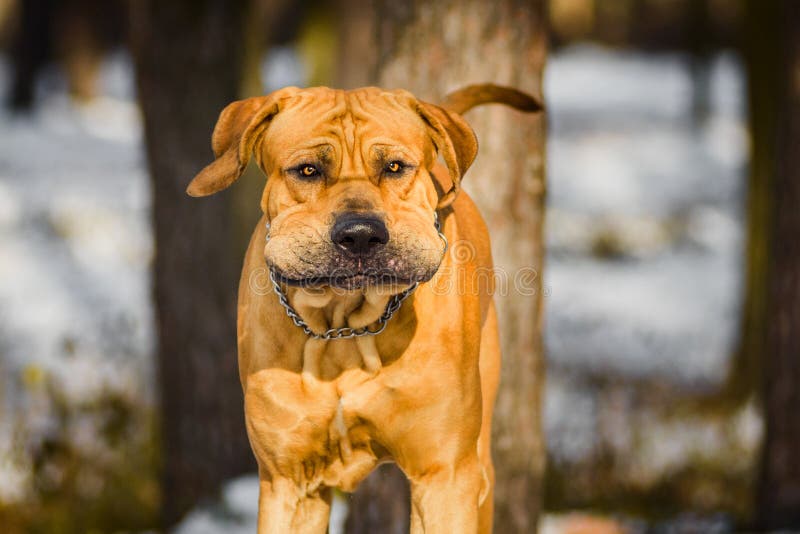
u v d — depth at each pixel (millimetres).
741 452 11047
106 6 42312
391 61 6055
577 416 11594
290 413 3934
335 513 7398
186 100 9180
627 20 60438
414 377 3916
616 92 46500
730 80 47594
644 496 10328
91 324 14195
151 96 9266
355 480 4199
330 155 3639
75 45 35750
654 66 55594
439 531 4031
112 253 18656
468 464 4102
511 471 6020
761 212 13352
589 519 9336
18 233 19375
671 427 11523
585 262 21094
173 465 9594
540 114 5961
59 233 19500
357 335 3863
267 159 3791
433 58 5945
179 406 9531
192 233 9344
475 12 5891
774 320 9438
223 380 9492
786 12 9359
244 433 9641
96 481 9750
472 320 4098
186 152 9250
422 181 3768
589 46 61312
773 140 9680
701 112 36969
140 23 9234
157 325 9648
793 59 9320
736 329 14133
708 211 25828
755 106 13531
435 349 3934
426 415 3961
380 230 3463
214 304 9406
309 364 3906
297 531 4176
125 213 21141
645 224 23828
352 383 3922
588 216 24188
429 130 3881
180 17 9086
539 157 5961
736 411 12531
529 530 6148
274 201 3721
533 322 5977
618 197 27000
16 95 32156
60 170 25109
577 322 16359
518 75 5938
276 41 42250
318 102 3748
